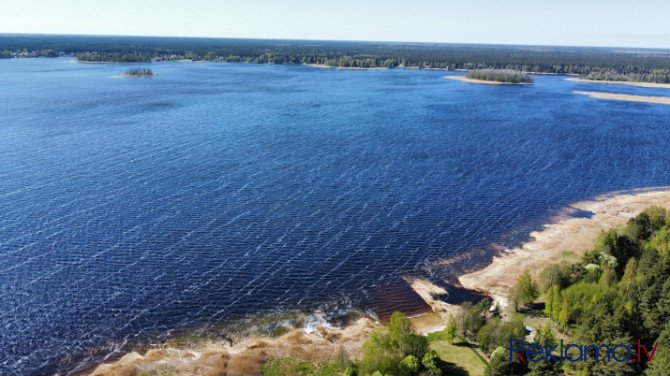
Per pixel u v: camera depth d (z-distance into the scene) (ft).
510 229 294.87
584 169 412.77
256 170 382.42
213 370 172.45
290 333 197.26
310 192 340.59
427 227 294.05
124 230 274.77
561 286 212.84
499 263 254.47
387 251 264.93
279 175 372.79
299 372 171.42
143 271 237.45
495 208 325.21
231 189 339.98
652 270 199.82
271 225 288.30
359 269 246.47
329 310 213.66
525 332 177.58
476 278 239.91
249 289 226.99
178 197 322.14
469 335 188.85
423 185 363.35
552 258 257.75
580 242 272.51
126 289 223.30
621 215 313.73
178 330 198.29
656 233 251.39
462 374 166.40
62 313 206.18
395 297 224.12
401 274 243.40
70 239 262.67
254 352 182.70
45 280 227.40
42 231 269.85
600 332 167.94
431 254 263.49
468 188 360.48
